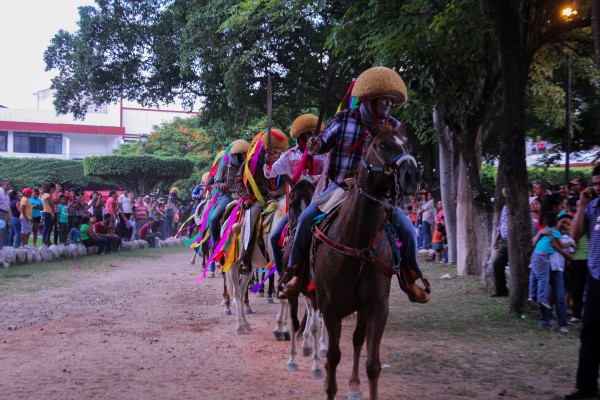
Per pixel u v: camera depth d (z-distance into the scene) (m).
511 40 9.23
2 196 16.97
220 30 18.14
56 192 20.42
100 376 6.46
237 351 7.66
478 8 10.21
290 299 6.64
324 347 7.38
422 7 11.09
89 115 60.03
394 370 6.67
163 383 6.23
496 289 11.55
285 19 18.33
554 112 19.77
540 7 9.76
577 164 32.34
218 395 5.85
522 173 9.65
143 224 26.33
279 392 5.96
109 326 9.13
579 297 9.21
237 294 8.77
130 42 24.19
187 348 7.79
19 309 10.36
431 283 13.53
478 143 15.96
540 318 8.89
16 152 55.16
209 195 12.43
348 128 5.56
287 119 25.70
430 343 7.97
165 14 23.78
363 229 4.96
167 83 24.97
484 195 12.80
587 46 13.02
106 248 22.02
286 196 7.46
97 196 21.94
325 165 6.01
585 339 5.70
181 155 46.69
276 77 21.92
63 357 7.23
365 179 4.93
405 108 11.91
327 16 19.03
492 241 11.73
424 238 21.19
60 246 19.00
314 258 5.43
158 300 11.82
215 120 25.39
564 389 6.02
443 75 11.06
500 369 6.71
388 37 11.09
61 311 10.29
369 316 5.02
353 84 6.02
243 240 8.45
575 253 9.18
